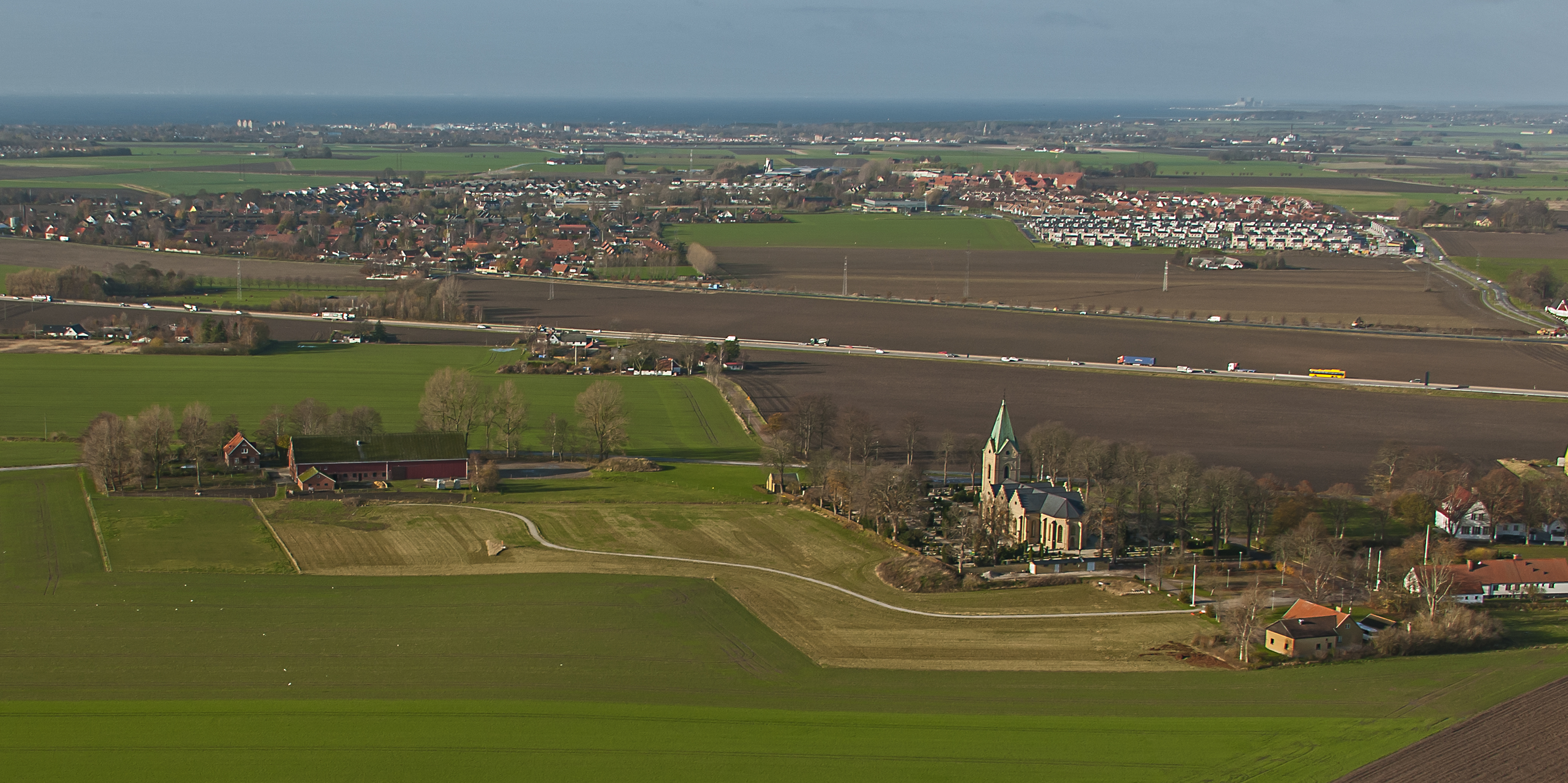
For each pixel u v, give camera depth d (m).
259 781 127.75
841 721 143.38
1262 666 160.75
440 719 142.88
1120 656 164.38
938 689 153.00
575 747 136.00
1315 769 132.12
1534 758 134.25
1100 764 133.25
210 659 159.88
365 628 171.62
